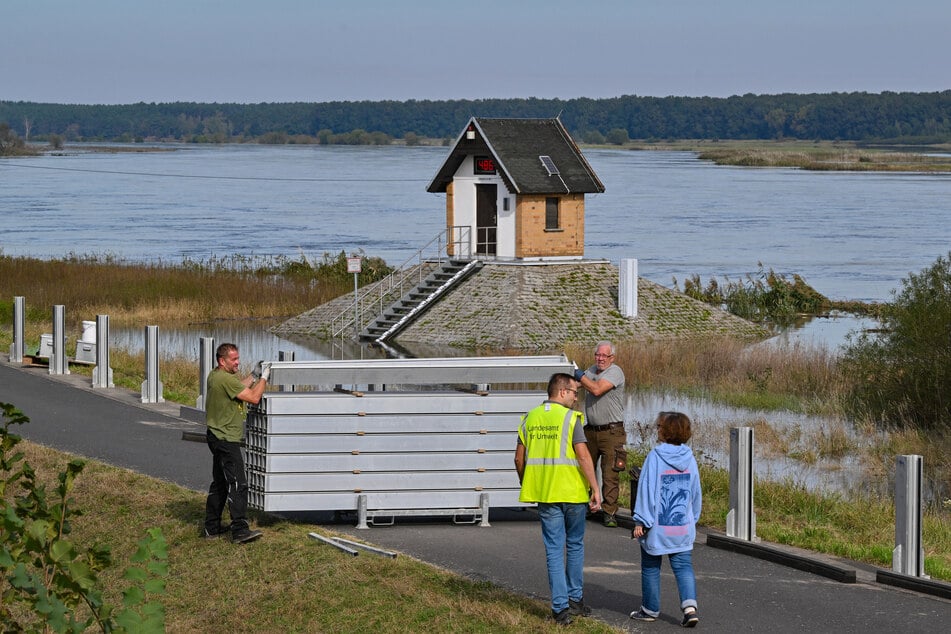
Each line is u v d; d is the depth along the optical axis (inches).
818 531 732.7
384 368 678.5
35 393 1144.8
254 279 2652.6
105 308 2290.8
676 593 574.9
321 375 673.6
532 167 2193.7
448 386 1040.2
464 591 563.8
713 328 2106.3
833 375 1536.7
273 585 588.4
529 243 2185.0
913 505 598.9
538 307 2049.7
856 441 1216.2
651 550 520.4
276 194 7229.3
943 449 1182.9
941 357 1373.0
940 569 645.9
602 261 2236.7
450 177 2303.2
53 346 1272.1
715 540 664.4
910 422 1338.6
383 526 685.3
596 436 713.0
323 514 711.7
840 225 4877.0
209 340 1064.2
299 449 665.0
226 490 661.9
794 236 4389.8
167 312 2300.7
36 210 5718.5
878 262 3516.2
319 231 4598.9
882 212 5605.3
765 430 1221.1
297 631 535.5
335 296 2501.2
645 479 520.1
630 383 1581.0
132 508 722.8
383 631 521.0
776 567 622.8
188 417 1043.9
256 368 684.7
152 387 1119.0
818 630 518.3
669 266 3388.3
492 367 687.1
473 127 2224.4
